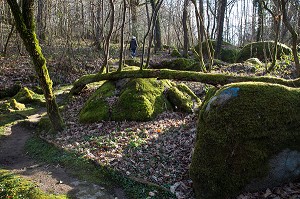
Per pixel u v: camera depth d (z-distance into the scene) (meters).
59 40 23.36
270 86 4.77
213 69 13.80
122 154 6.55
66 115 10.58
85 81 11.26
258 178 4.46
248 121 4.51
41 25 21.88
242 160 4.46
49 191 5.31
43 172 6.27
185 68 15.83
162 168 5.82
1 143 8.72
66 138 8.11
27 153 7.83
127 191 5.27
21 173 6.29
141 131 7.86
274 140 4.44
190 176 4.77
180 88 10.61
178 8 22.80
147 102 9.22
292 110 4.54
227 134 4.55
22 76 16.53
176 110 9.79
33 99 13.43
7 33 22.83
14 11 7.39
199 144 4.77
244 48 17.50
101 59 20.64
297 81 7.00
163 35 41.84
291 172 4.49
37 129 9.62
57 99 13.10
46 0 21.20
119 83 10.38
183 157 6.11
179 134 7.46
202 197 4.56
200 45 10.45
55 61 18.83
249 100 4.62
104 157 6.45
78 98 12.08
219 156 4.54
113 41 27.95
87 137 7.96
